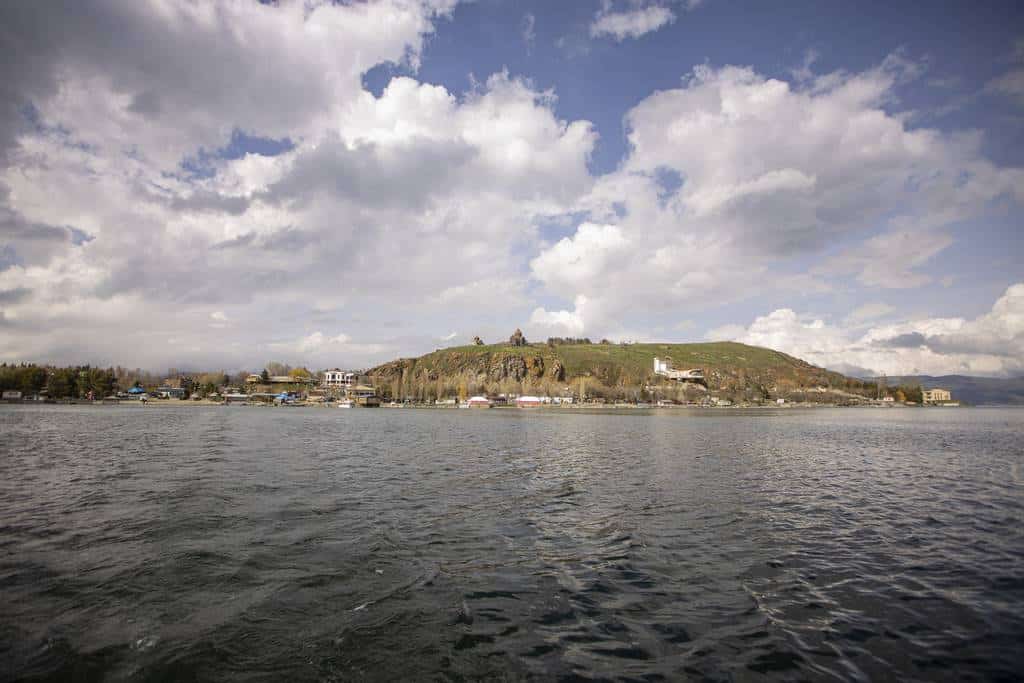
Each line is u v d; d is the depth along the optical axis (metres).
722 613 17.38
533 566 21.83
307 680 13.08
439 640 15.27
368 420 165.12
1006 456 66.31
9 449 63.06
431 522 28.80
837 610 17.70
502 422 158.50
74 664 13.61
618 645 15.14
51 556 22.25
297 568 21.08
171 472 45.03
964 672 13.70
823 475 48.09
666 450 70.75
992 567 22.22
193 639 15.05
